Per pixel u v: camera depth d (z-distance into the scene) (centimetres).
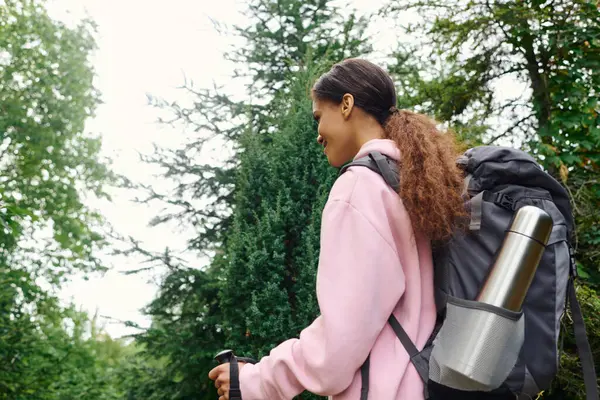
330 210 124
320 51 660
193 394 596
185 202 673
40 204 1393
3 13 1480
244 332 401
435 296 123
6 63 1442
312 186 429
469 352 109
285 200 427
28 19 1484
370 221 120
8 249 1293
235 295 405
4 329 951
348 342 112
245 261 411
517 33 507
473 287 118
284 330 382
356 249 118
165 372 622
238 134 654
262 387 121
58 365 1057
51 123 1444
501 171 125
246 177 450
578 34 491
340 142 141
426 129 131
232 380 123
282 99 533
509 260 115
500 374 109
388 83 142
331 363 112
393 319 120
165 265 636
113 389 1063
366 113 140
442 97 566
